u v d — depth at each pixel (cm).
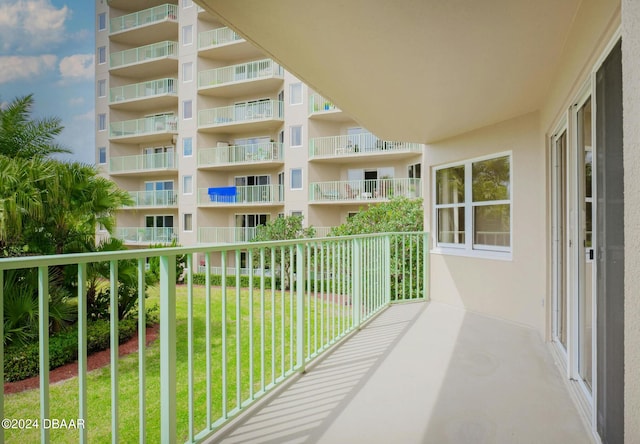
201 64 1888
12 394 397
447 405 259
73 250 598
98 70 2205
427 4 233
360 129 1700
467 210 568
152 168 2023
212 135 1906
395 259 645
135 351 547
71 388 411
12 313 450
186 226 1931
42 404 138
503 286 496
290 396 273
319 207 1694
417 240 635
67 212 598
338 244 413
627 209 123
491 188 530
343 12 243
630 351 121
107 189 668
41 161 606
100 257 158
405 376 310
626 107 122
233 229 1836
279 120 1730
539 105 434
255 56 1883
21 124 761
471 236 562
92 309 616
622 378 170
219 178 1939
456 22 254
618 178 171
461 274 569
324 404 260
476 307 541
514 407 256
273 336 283
